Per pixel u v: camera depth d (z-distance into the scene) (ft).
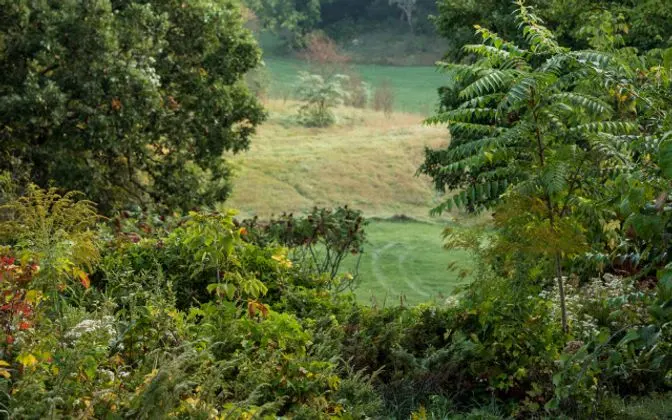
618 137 19.80
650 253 18.20
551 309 24.93
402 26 261.24
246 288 22.24
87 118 58.95
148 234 32.40
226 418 14.24
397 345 23.21
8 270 16.76
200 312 20.40
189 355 14.24
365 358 22.52
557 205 22.91
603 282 27.63
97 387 14.17
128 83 59.52
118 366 15.89
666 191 15.81
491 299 23.53
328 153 126.41
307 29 253.44
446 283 64.69
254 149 129.59
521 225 22.38
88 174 60.13
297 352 19.11
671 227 17.12
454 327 24.20
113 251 26.50
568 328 23.38
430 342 24.00
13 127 59.62
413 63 238.07
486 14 71.67
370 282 64.59
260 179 116.16
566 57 20.93
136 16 63.41
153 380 13.34
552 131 22.62
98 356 14.90
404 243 84.38
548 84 21.68
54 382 13.93
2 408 13.15
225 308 20.70
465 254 77.20
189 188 68.85
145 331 17.25
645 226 15.74
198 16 69.77
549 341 22.45
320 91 151.43
